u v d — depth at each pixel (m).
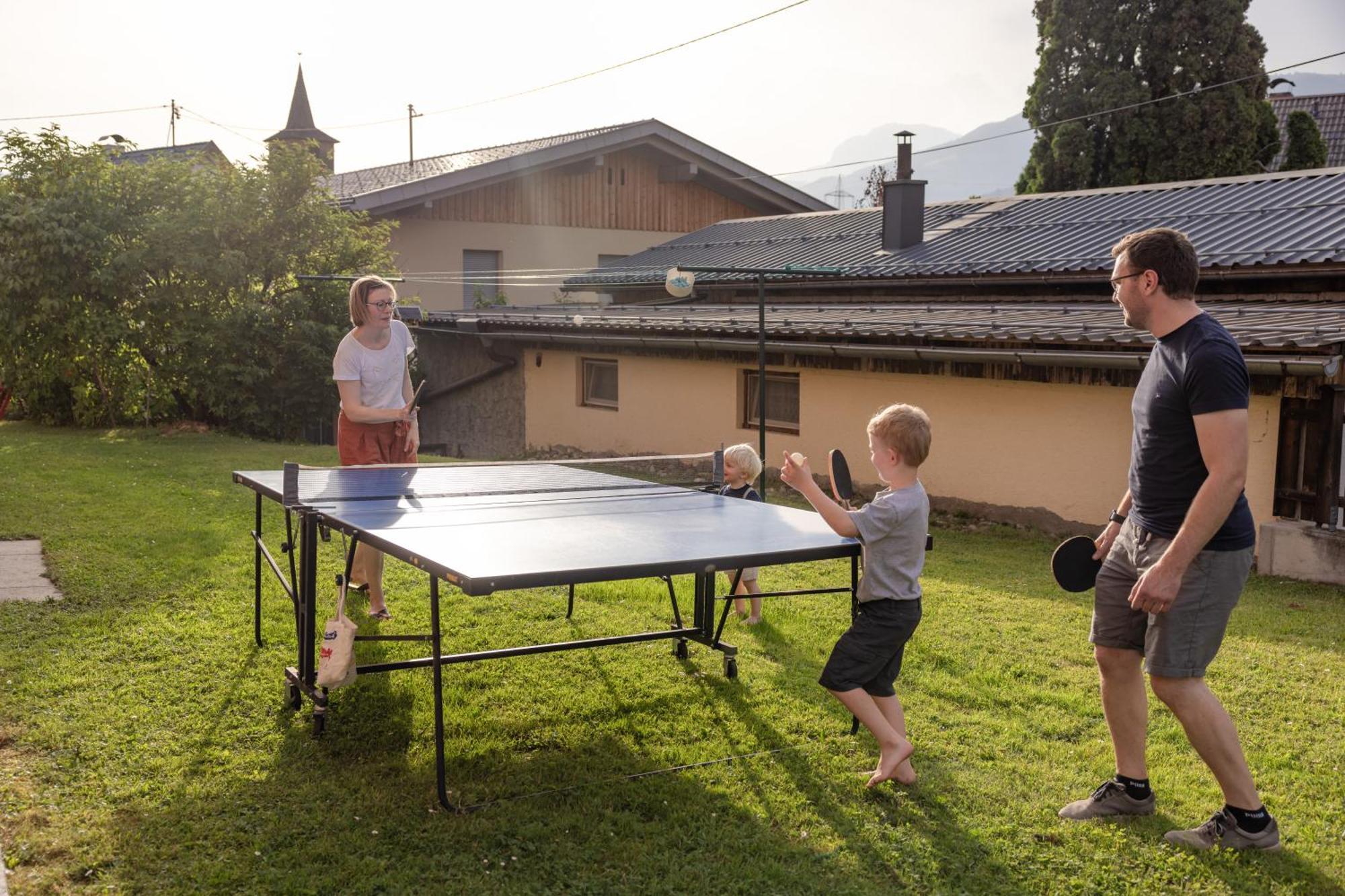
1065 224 13.37
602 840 3.22
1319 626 5.89
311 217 14.91
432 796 3.46
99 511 8.00
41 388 15.49
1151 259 3.12
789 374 11.19
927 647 5.25
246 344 14.23
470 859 3.06
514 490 4.81
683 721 4.20
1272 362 6.95
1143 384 3.24
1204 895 2.98
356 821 3.26
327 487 4.68
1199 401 2.99
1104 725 4.26
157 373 14.62
